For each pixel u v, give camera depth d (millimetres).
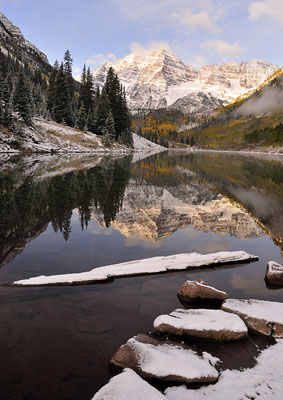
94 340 3836
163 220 10695
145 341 3766
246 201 14930
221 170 33719
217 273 6410
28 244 7488
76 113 74250
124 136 83062
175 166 38281
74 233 8555
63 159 39281
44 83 127500
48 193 14484
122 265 6254
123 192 16156
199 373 3242
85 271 6023
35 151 50406
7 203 11891
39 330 3967
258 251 7914
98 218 10391
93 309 4594
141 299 5035
